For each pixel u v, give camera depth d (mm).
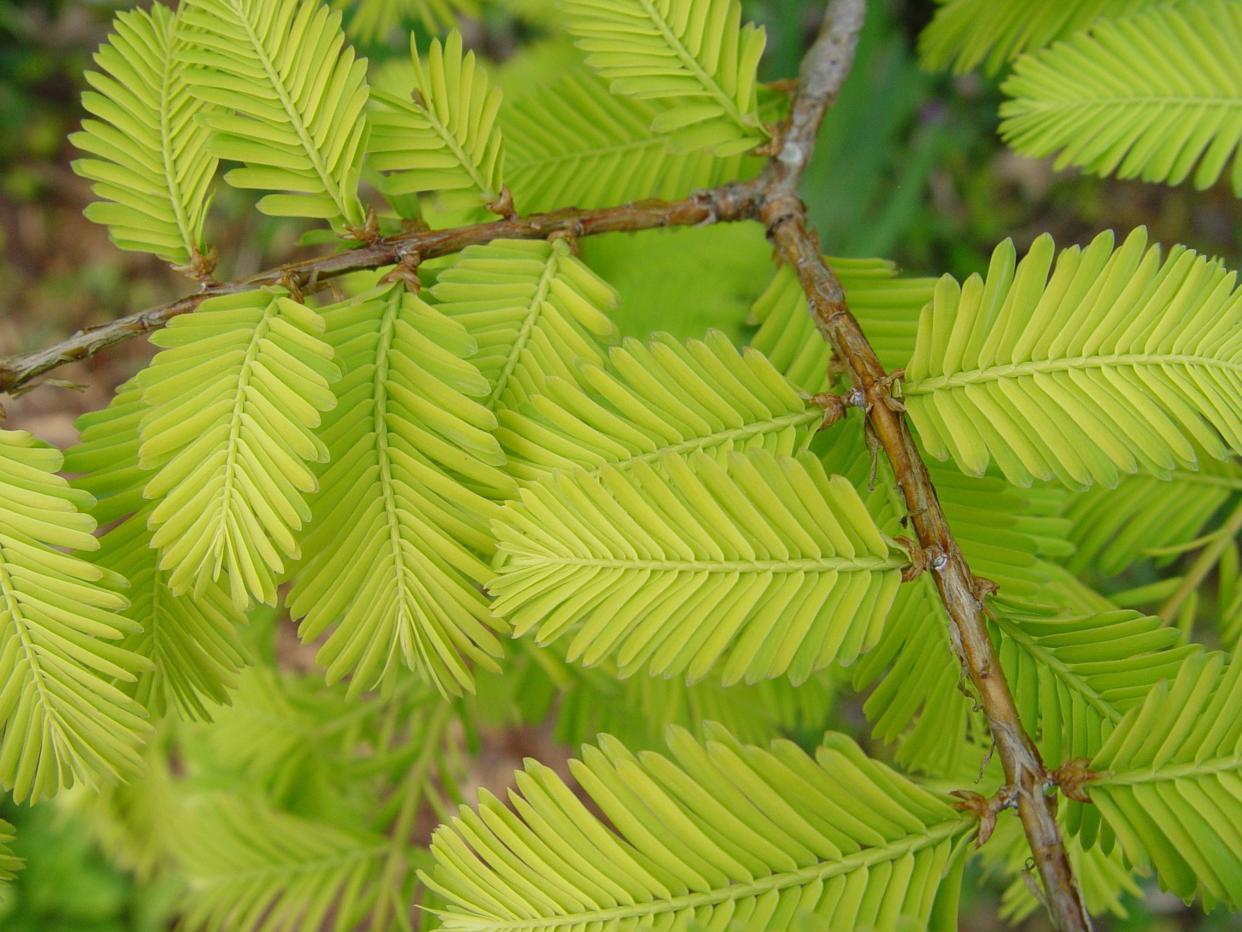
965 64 393
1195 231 842
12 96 916
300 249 862
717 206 334
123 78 305
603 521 292
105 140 306
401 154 318
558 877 285
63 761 296
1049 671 302
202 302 300
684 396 299
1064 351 296
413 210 330
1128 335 294
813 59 354
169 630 305
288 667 681
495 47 800
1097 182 851
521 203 361
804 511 290
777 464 288
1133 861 285
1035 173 851
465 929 287
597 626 292
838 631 291
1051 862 282
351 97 304
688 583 292
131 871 781
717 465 289
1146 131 354
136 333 306
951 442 299
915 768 319
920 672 313
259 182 309
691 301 418
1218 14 350
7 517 291
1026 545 317
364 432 298
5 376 301
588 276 312
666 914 283
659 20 322
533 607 294
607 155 362
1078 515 370
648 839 282
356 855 417
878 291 336
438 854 289
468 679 297
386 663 298
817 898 281
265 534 292
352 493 297
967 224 848
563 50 454
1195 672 281
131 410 300
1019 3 381
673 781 281
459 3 432
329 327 301
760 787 281
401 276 307
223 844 421
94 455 298
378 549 297
